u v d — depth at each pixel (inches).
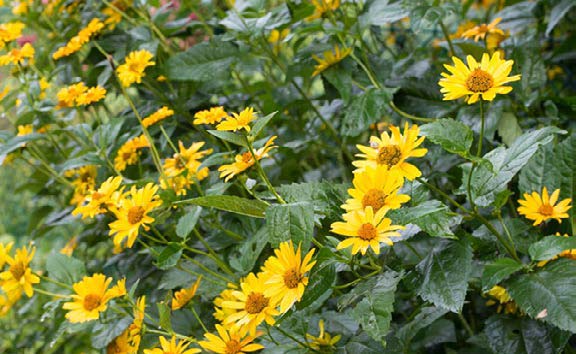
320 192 41.9
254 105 63.6
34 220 68.8
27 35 73.4
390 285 39.3
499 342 43.2
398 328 47.2
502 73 39.0
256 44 57.9
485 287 39.0
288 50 77.7
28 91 60.3
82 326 47.9
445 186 54.3
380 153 39.4
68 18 68.5
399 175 39.0
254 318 40.8
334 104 59.2
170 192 45.3
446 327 49.3
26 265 46.5
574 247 38.4
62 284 47.1
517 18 61.8
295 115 63.6
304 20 59.8
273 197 42.8
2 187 113.5
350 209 38.9
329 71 53.7
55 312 57.6
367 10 56.8
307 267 38.5
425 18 51.4
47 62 66.4
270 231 39.1
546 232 45.5
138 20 62.2
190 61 57.4
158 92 60.1
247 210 40.9
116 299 47.8
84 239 60.1
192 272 48.0
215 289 47.9
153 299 53.1
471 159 38.4
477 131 52.0
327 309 51.1
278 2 73.5
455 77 39.6
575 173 44.9
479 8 77.4
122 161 56.3
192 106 59.1
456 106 53.7
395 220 39.2
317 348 43.5
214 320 49.1
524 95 53.6
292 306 40.7
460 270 39.5
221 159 45.6
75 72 61.6
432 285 39.7
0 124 100.3
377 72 55.2
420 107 55.0
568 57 60.4
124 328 47.8
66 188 70.2
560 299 37.9
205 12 67.5
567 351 44.8
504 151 40.2
